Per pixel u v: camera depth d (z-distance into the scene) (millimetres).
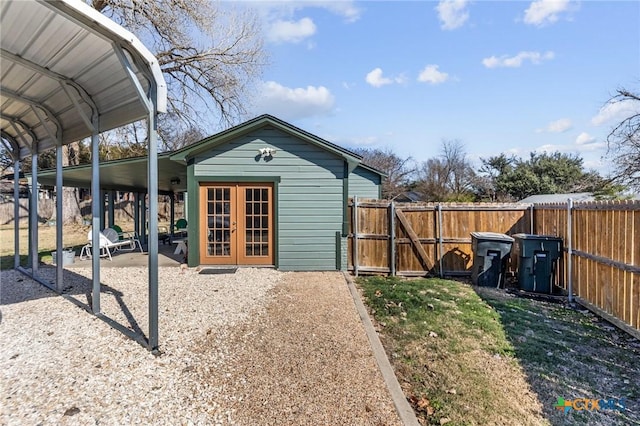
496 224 6973
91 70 3582
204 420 2293
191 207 7418
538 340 3768
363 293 5641
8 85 4117
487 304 5098
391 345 3621
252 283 6180
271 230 7551
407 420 2338
